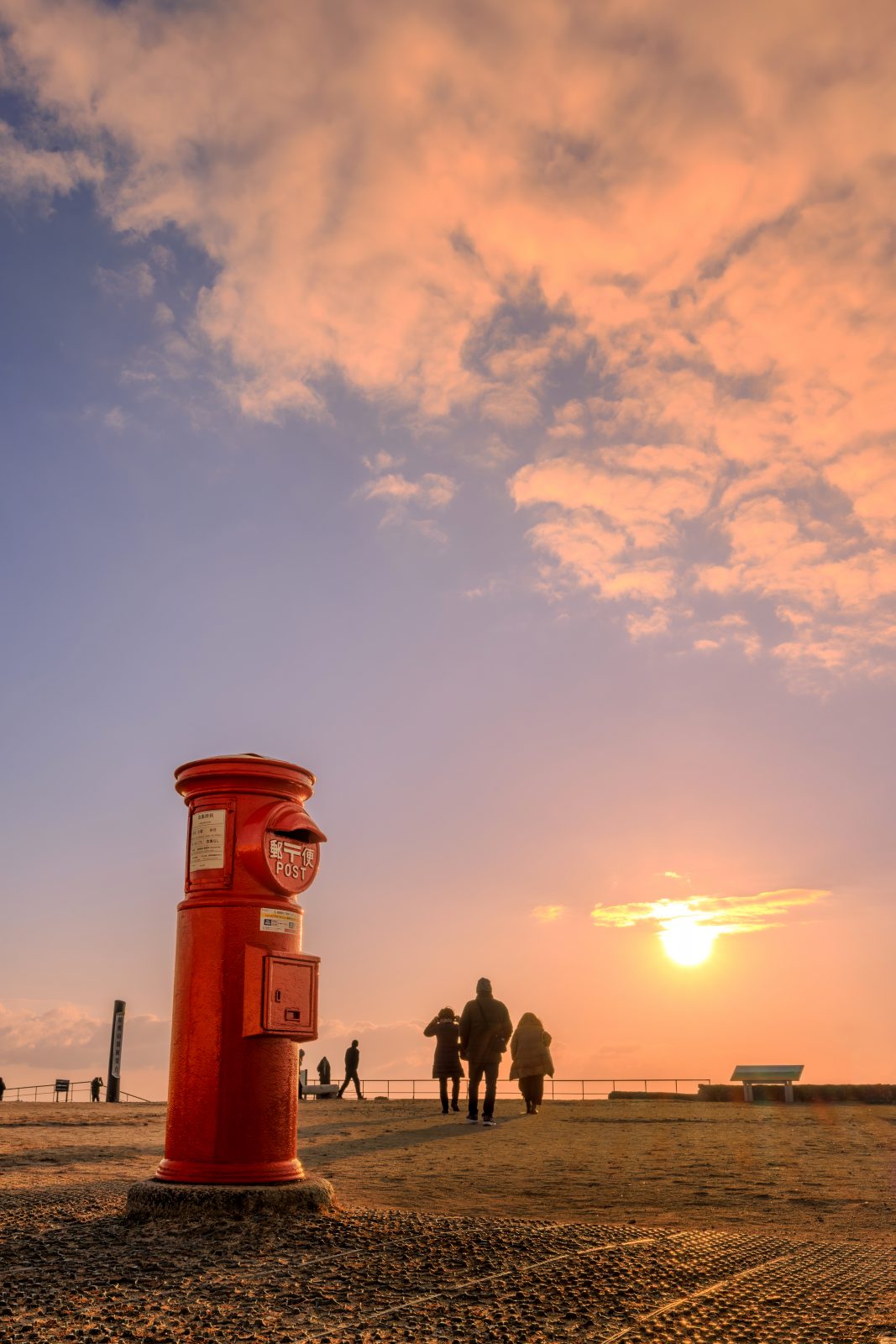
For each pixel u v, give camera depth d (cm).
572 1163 1091
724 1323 425
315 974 693
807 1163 1096
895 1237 672
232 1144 642
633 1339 401
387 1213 634
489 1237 561
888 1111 1992
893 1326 420
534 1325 418
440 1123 1700
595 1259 520
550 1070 1955
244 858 686
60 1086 4125
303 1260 518
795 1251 569
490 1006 1686
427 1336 401
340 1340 394
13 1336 394
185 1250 541
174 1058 674
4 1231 584
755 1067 2533
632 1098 2680
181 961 688
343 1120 1808
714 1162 1112
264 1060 663
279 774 708
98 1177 876
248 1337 395
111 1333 398
